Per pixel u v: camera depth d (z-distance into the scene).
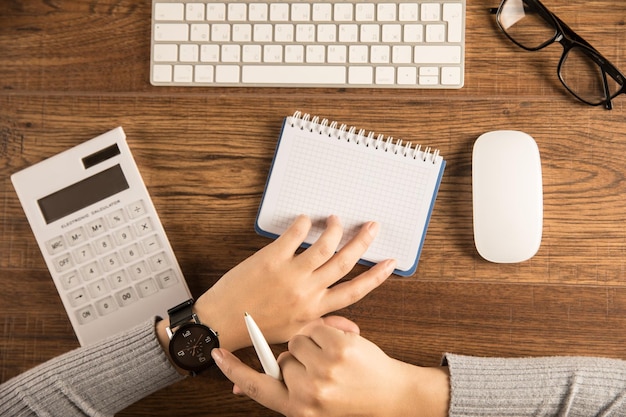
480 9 0.81
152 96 0.83
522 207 0.76
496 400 0.71
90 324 0.80
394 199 0.79
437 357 0.81
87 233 0.80
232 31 0.80
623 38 0.81
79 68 0.83
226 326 0.75
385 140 0.81
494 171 0.76
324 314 0.78
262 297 0.74
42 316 0.83
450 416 0.71
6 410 0.73
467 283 0.81
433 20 0.79
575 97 0.80
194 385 0.82
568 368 0.72
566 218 0.80
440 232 0.81
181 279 0.80
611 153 0.80
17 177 0.80
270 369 0.69
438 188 0.79
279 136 0.80
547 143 0.81
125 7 0.83
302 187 0.79
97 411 0.74
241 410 0.82
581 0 0.81
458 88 0.81
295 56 0.80
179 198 0.82
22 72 0.83
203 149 0.82
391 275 0.81
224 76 0.81
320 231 0.79
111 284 0.80
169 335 0.74
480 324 0.81
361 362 0.69
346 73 0.80
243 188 0.82
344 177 0.79
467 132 0.81
